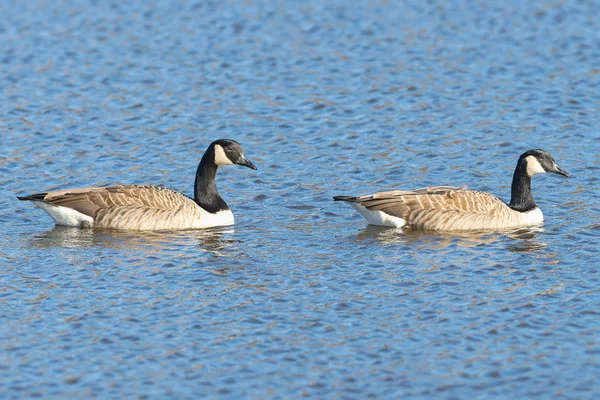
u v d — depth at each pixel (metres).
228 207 20.95
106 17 37.56
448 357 14.50
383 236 19.86
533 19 37.31
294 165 24.64
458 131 26.89
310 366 14.27
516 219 20.53
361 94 29.86
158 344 14.91
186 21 37.06
